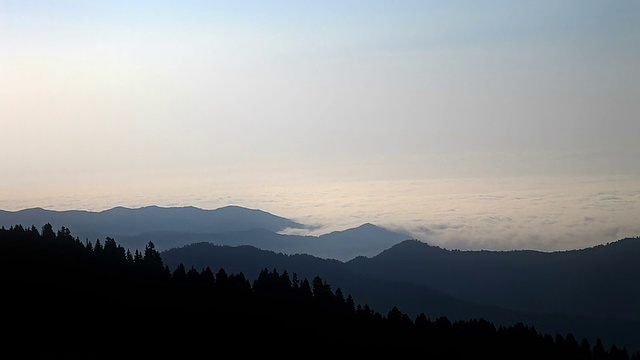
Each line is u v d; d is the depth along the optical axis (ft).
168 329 373.61
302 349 389.39
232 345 375.86
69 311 362.53
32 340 327.47
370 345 414.62
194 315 391.86
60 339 335.26
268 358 374.02
